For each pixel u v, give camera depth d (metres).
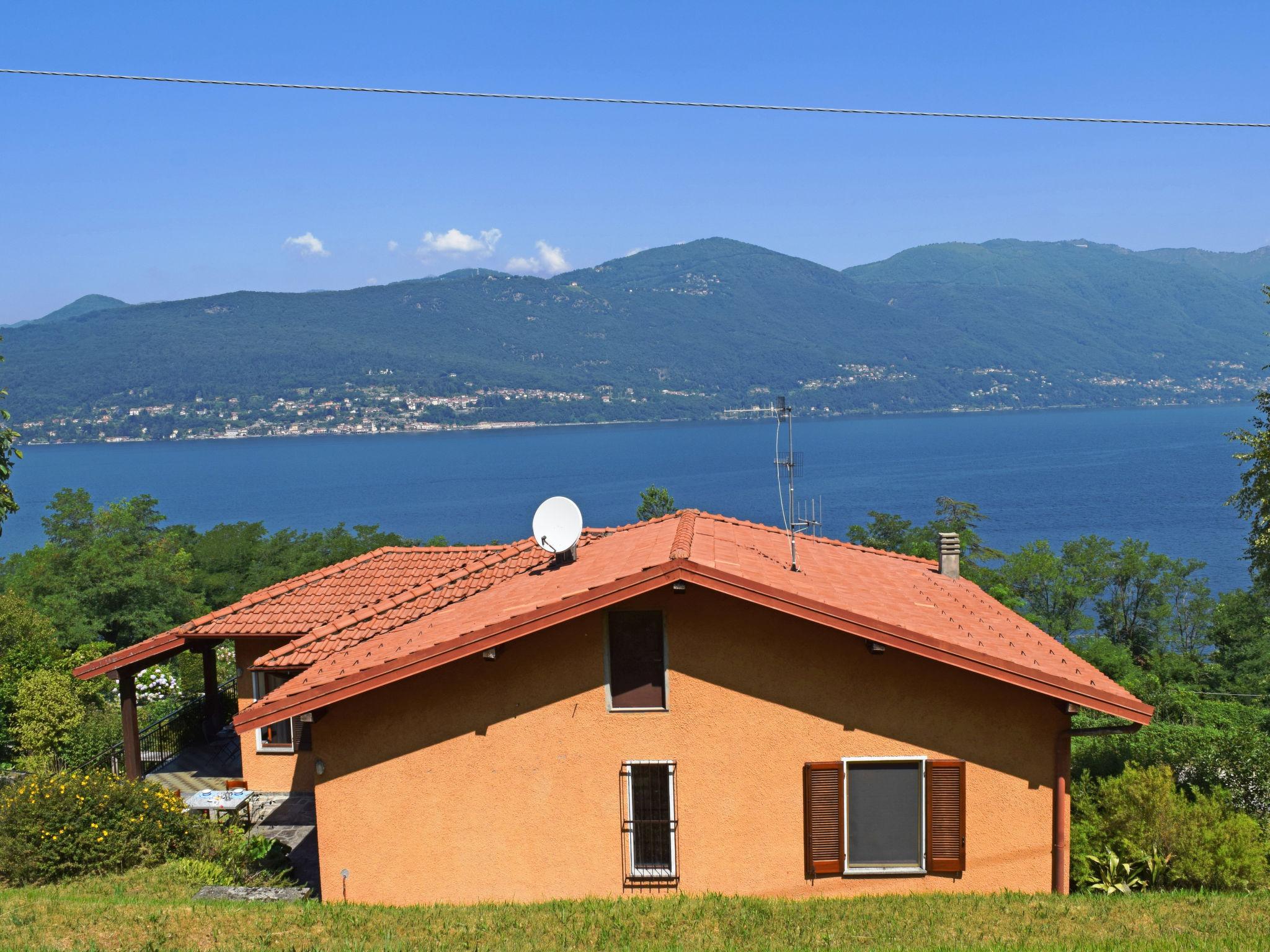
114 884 14.22
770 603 12.23
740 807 12.74
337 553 76.50
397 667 12.52
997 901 12.34
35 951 11.10
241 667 19.83
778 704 12.70
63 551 62.03
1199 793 15.04
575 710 12.81
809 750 12.70
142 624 55.66
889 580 17.44
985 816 12.71
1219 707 33.97
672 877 12.80
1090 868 13.55
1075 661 13.97
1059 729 12.60
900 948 10.92
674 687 12.73
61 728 25.09
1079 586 64.50
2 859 14.38
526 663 12.82
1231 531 139.50
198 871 14.70
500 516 178.50
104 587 54.88
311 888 14.34
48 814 14.77
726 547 15.38
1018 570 65.06
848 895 12.72
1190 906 12.40
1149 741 20.95
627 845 12.81
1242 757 18.31
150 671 32.25
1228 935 11.31
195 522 179.00
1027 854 12.72
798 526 15.82
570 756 12.83
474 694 12.90
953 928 11.53
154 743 21.59
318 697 12.55
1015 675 12.15
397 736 12.98
